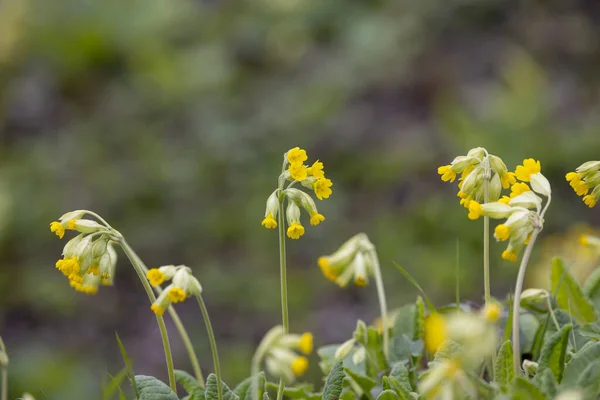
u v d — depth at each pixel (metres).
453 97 12.30
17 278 9.76
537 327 2.43
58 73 12.99
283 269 2.12
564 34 13.30
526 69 12.27
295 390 2.33
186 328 8.74
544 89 12.12
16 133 12.31
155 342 8.61
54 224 2.10
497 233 1.89
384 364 2.46
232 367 8.03
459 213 9.74
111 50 13.29
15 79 12.90
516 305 1.91
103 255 2.10
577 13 13.56
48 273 9.78
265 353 1.80
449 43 13.46
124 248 2.12
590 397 1.74
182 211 10.68
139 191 10.90
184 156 11.40
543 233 9.34
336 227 10.02
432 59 13.13
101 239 2.10
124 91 12.79
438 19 13.75
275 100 12.58
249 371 7.98
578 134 10.94
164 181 10.94
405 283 9.02
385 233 9.81
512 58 12.78
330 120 11.95
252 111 12.44
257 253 9.78
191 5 14.71
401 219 10.08
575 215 9.62
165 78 12.73
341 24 14.02
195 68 12.95
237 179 11.02
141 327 8.98
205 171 11.15
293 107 12.21
